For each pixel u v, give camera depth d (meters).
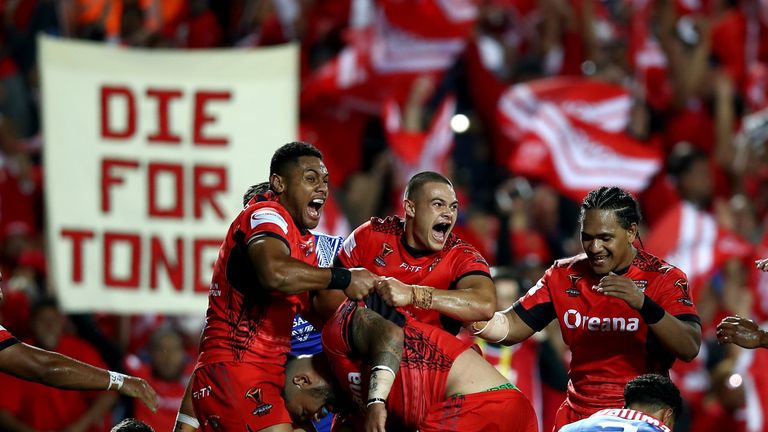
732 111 47.69
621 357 23.14
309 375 23.03
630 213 22.73
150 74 32.91
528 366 31.77
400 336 21.61
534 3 50.81
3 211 40.97
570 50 48.81
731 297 39.50
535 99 43.44
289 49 33.34
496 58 49.16
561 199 43.09
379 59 43.03
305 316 23.94
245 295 22.61
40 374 22.22
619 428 20.92
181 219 32.50
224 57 33.09
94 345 32.41
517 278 30.73
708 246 38.97
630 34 50.09
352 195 42.22
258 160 32.91
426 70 42.88
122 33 47.00
